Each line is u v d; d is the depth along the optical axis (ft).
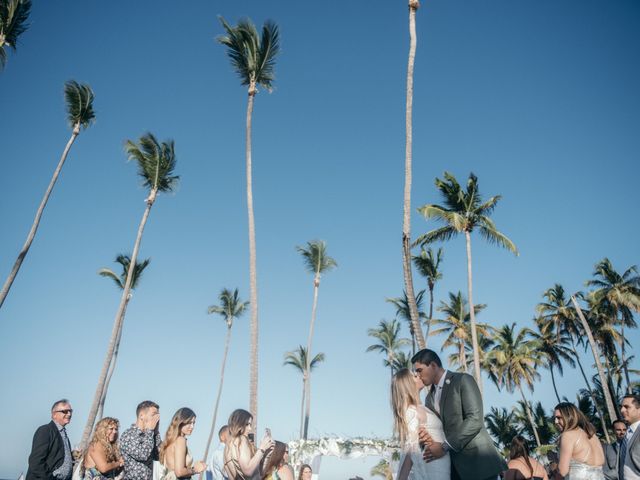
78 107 83.61
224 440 21.13
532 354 163.43
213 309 171.22
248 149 79.25
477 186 94.99
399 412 14.34
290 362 161.48
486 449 13.67
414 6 67.31
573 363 161.68
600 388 157.58
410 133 62.64
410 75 64.59
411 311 59.16
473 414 13.79
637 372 153.99
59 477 21.56
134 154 92.43
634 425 17.08
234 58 82.58
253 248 75.10
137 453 22.00
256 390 69.05
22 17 71.05
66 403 22.54
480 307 156.04
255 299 73.10
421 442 13.88
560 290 163.32
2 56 66.64
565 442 17.03
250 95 81.71
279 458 21.17
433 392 14.94
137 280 119.55
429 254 136.46
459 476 13.71
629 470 16.76
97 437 22.25
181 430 22.31
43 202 77.05
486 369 163.94
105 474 21.81
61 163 80.53
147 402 23.18
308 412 142.51
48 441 21.43
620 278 151.53
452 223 89.92
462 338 152.15
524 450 21.67
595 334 155.22
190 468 22.06
